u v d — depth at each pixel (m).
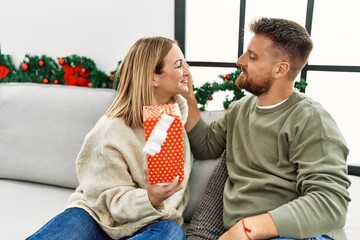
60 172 1.53
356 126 1.68
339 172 0.95
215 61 1.72
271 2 1.61
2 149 1.60
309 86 1.67
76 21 1.79
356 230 1.17
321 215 0.91
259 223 0.93
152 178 0.88
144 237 0.94
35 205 1.42
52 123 1.55
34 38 1.87
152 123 0.84
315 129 1.02
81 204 1.09
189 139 1.32
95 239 1.05
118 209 1.01
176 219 1.15
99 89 1.62
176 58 1.10
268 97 1.14
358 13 1.54
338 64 1.60
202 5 1.68
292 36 1.06
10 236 1.22
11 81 1.87
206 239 1.13
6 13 1.87
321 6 1.57
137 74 1.08
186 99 1.28
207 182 1.29
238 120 1.22
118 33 1.75
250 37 1.15
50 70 1.81
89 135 1.09
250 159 1.14
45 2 1.80
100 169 1.06
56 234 0.96
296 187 1.04
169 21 1.68
